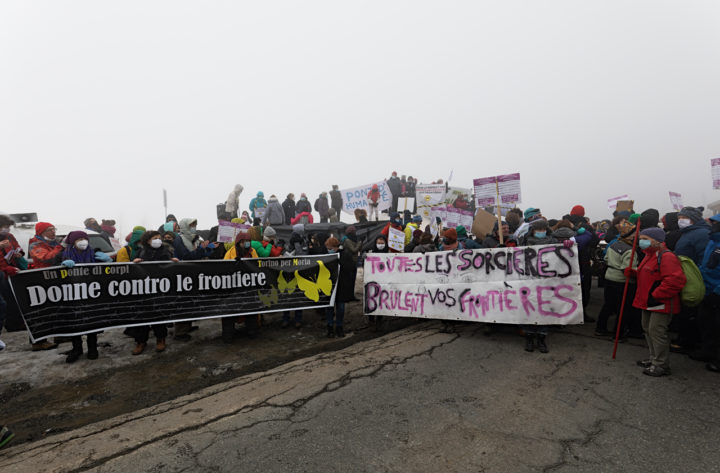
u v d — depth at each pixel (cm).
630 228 498
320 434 294
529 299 485
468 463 253
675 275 358
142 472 253
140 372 445
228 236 721
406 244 732
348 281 576
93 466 262
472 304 530
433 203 1133
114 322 468
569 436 281
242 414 331
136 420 329
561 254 474
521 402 336
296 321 623
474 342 508
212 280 524
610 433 284
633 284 488
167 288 498
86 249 494
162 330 509
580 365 418
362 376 404
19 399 381
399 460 258
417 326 611
